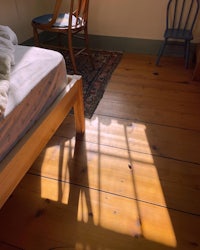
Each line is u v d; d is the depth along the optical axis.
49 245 0.90
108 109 1.68
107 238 0.93
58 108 1.07
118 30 2.53
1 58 0.86
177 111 1.66
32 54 1.06
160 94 1.85
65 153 1.31
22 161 0.85
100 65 2.31
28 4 2.29
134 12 2.36
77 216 1.00
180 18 2.25
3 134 0.73
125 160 1.27
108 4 2.38
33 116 0.90
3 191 0.76
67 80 1.21
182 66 2.30
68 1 2.46
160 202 1.06
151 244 0.91
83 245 0.90
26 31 2.37
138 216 1.00
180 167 1.23
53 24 1.83
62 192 1.10
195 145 1.37
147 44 2.53
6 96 0.76
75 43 2.72
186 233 0.94
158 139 1.41
